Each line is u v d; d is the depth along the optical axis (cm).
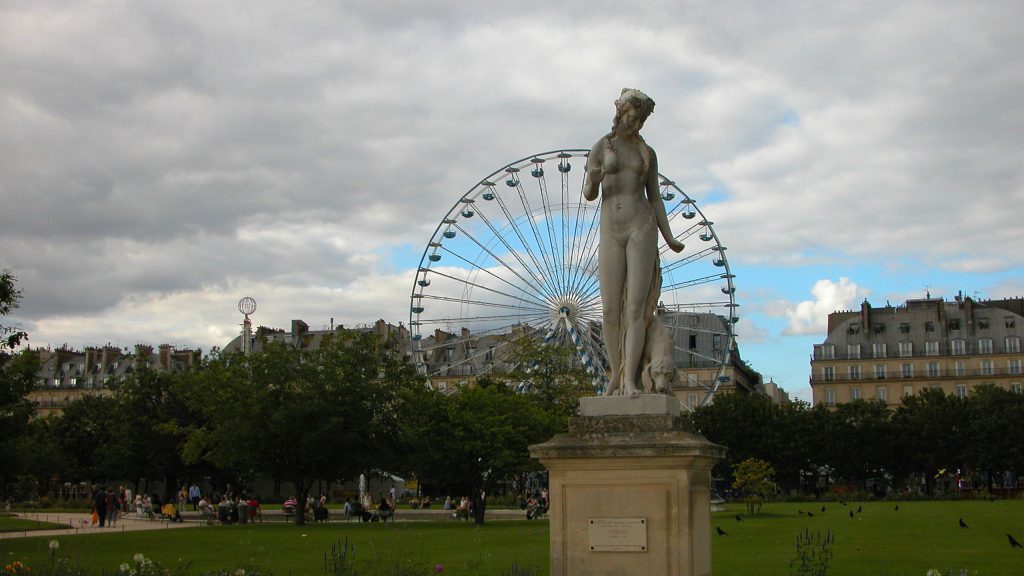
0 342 4328
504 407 6512
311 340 16100
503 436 6175
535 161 7906
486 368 10100
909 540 3922
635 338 1374
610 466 1282
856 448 11062
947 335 15062
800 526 4925
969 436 10794
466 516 6881
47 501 8581
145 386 9294
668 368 1360
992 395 11119
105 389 15775
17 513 7206
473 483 6297
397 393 6406
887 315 15575
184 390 7088
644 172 1423
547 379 8888
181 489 9531
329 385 6222
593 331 7794
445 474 6353
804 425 11269
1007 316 14988
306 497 6469
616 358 1398
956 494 9438
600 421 1308
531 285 7788
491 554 3428
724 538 4172
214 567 3055
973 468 10762
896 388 15062
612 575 1266
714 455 1330
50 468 9050
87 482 10650
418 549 3728
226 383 6344
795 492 10931
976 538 3994
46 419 10406
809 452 11188
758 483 6531
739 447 11312
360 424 6247
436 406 6266
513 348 9294
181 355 16462
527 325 8700
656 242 1410
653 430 1287
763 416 11362
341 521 6488
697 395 15012
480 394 6494
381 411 6388
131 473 9331
